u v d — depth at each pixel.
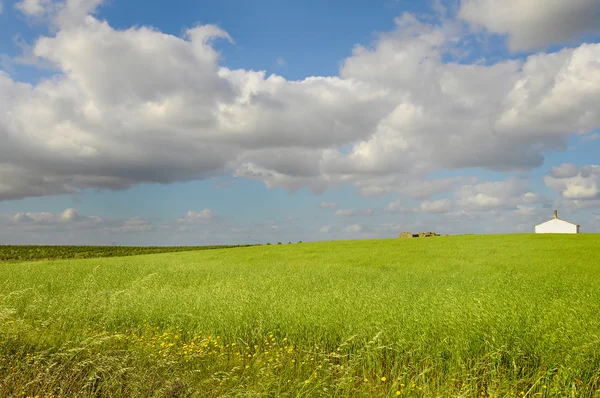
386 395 6.17
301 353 8.15
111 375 6.61
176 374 6.82
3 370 7.01
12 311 8.94
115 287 17.95
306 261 31.12
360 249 38.81
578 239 39.91
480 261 26.91
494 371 6.58
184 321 11.07
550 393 5.95
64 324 9.98
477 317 8.93
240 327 9.89
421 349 7.74
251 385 6.39
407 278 19.30
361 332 8.70
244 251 42.94
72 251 63.12
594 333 7.50
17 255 53.59
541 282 15.85
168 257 40.50
